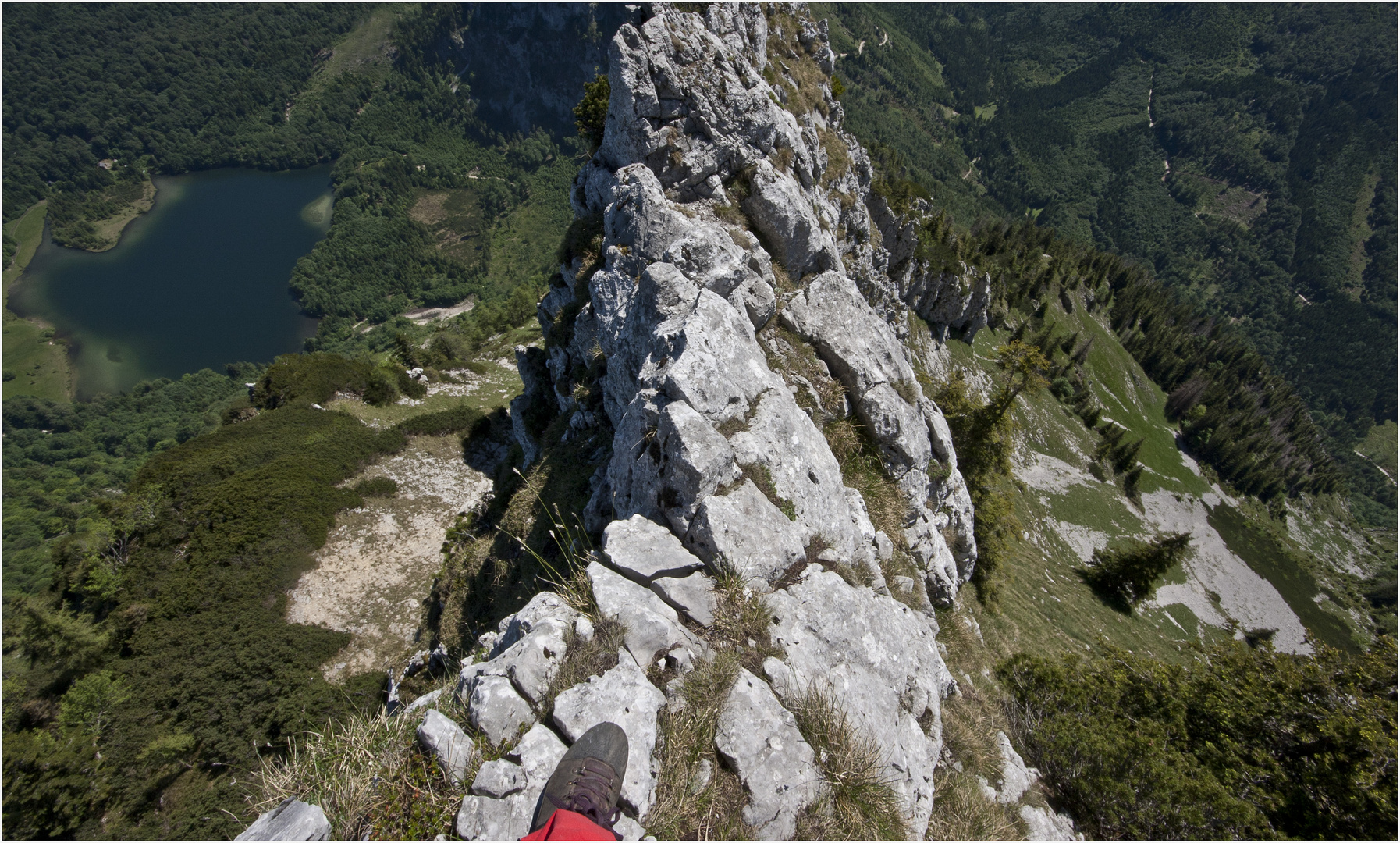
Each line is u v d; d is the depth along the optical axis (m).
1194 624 77.12
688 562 9.55
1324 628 96.00
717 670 8.19
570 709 7.21
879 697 9.62
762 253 21.19
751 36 36.06
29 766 29.89
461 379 72.12
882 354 19.83
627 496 11.91
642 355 16.55
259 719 34.84
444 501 52.00
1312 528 147.88
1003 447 41.69
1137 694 22.38
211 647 37.00
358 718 7.85
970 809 10.73
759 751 7.59
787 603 9.72
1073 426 106.94
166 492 45.50
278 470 47.94
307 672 36.72
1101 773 15.35
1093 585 65.44
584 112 33.41
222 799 31.64
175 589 39.41
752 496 10.59
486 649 9.59
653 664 8.23
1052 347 124.44
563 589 9.20
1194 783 15.62
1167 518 103.19
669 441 10.61
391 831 6.61
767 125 27.36
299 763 7.26
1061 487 88.00
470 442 58.94
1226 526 114.25
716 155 26.11
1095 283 161.38
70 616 38.47
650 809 6.80
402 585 43.09
